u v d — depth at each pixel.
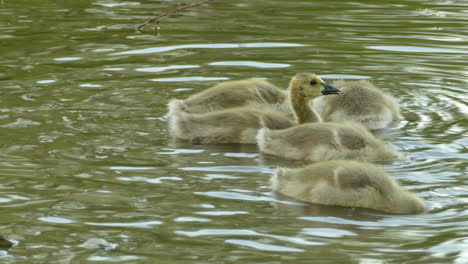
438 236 10.04
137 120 15.85
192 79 19.11
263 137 14.38
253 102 16.67
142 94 17.80
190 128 14.98
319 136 14.05
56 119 15.66
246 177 12.57
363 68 20.05
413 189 12.01
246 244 9.68
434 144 14.48
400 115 16.42
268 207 11.15
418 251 9.50
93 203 11.06
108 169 12.72
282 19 25.69
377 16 26.14
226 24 24.97
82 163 12.99
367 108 16.20
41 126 15.14
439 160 13.53
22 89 17.91
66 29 24.30
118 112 16.33
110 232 10.02
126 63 20.48
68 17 26.02
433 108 16.86
